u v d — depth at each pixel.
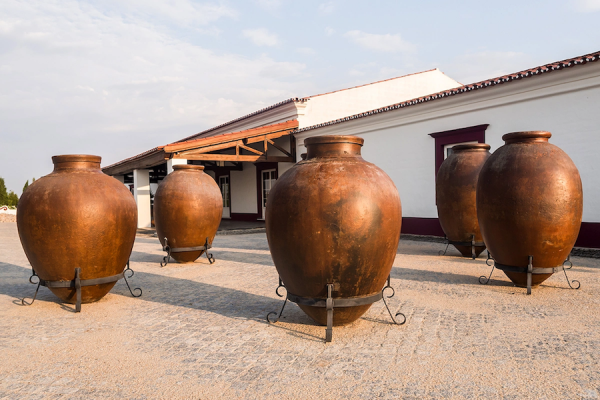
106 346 3.73
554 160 5.17
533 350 3.44
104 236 4.88
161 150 13.02
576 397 2.67
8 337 4.00
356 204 3.64
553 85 8.66
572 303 4.80
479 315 4.43
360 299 3.86
